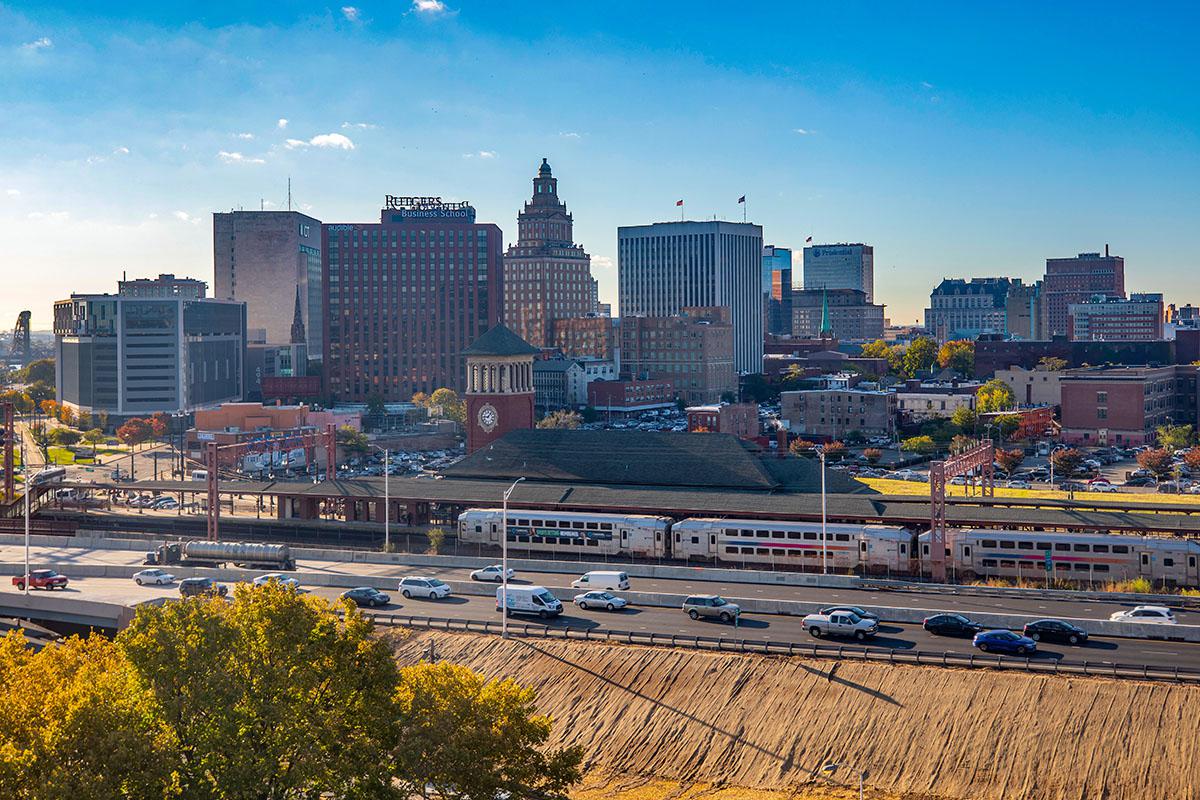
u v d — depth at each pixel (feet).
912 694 294.46
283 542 549.95
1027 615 348.18
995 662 302.04
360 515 595.88
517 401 644.69
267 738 219.82
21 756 211.41
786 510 470.80
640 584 413.18
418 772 226.17
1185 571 401.70
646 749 297.53
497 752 236.63
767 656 320.70
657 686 316.40
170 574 443.73
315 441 651.25
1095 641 323.57
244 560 469.57
